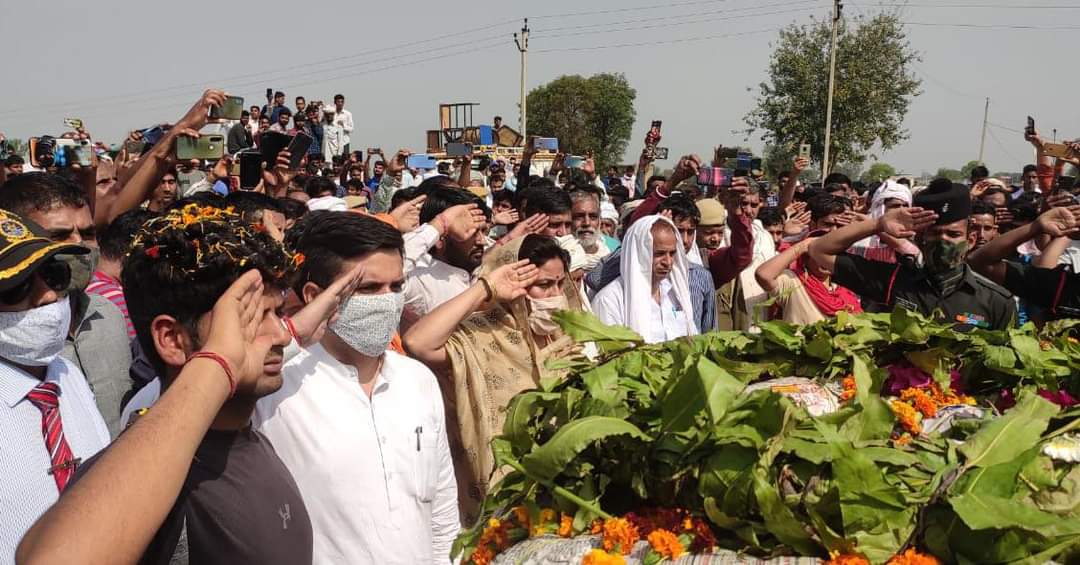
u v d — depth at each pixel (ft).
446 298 12.62
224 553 5.43
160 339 5.38
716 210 18.49
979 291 11.55
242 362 4.91
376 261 7.69
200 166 25.95
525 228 13.75
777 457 5.46
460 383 10.27
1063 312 11.93
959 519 5.06
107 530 3.99
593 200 18.58
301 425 7.34
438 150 54.13
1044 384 7.14
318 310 6.95
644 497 5.85
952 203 11.10
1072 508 5.22
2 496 6.92
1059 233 11.46
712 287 15.49
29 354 7.32
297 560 5.90
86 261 9.59
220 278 5.28
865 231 11.35
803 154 24.93
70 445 7.62
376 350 7.64
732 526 5.37
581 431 5.74
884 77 103.96
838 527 5.20
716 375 5.63
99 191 16.14
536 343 11.31
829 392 6.86
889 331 7.73
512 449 6.66
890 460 5.36
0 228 7.16
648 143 28.76
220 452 5.60
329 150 46.29
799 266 14.21
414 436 7.82
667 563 5.31
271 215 12.25
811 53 106.01
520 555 5.83
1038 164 22.35
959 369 7.61
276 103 45.29
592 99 166.30
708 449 5.60
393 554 7.41
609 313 13.67
